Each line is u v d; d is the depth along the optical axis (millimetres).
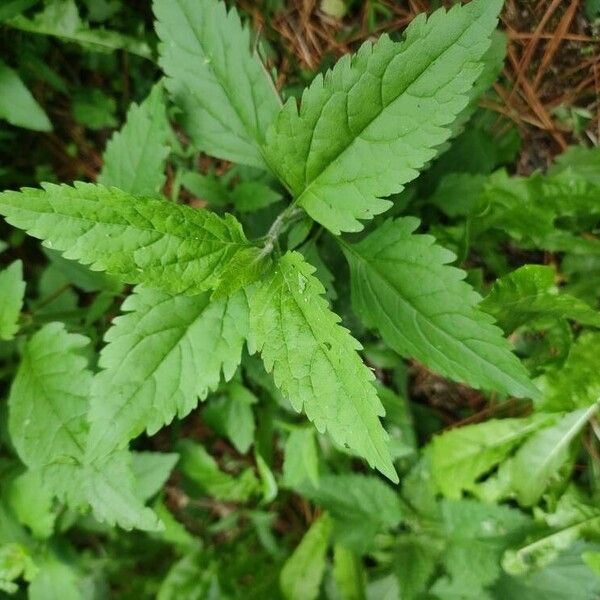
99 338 416
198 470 441
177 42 336
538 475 375
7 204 268
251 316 293
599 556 359
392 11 374
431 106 281
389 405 392
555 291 325
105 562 459
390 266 321
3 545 405
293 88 392
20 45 426
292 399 278
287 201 385
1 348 415
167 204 289
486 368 306
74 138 466
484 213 363
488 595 388
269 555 450
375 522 407
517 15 353
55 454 346
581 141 369
